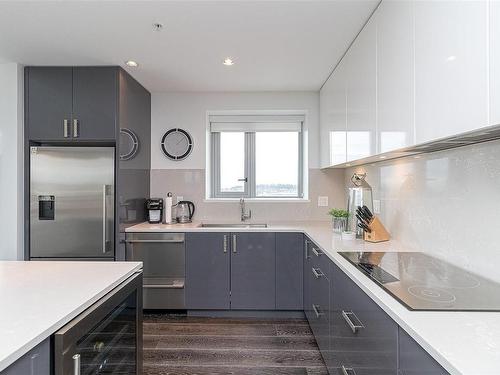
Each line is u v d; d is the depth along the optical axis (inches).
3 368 28.3
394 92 61.6
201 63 106.6
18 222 107.8
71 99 110.2
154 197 139.6
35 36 88.3
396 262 64.2
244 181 148.9
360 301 52.9
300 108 138.9
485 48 36.6
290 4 72.5
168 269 117.3
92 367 42.8
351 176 127.6
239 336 103.6
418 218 75.7
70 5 73.1
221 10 75.1
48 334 33.9
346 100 95.6
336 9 73.8
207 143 141.8
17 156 108.0
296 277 116.7
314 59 102.4
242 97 139.4
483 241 53.6
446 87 44.4
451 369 27.1
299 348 95.8
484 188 53.2
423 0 50.4
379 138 69.5
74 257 109.0
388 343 41.6
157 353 92.8
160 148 139.9
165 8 74.4
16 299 41.9
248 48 95.3
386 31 65.6
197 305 117.6
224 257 117.3
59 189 109.0
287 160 148.9
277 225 125.8
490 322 35.6
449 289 47.2
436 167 67.6
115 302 48.6
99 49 96.7
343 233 93.3
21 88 109.3
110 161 109.7
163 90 136.0
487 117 36.4
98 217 108.7
